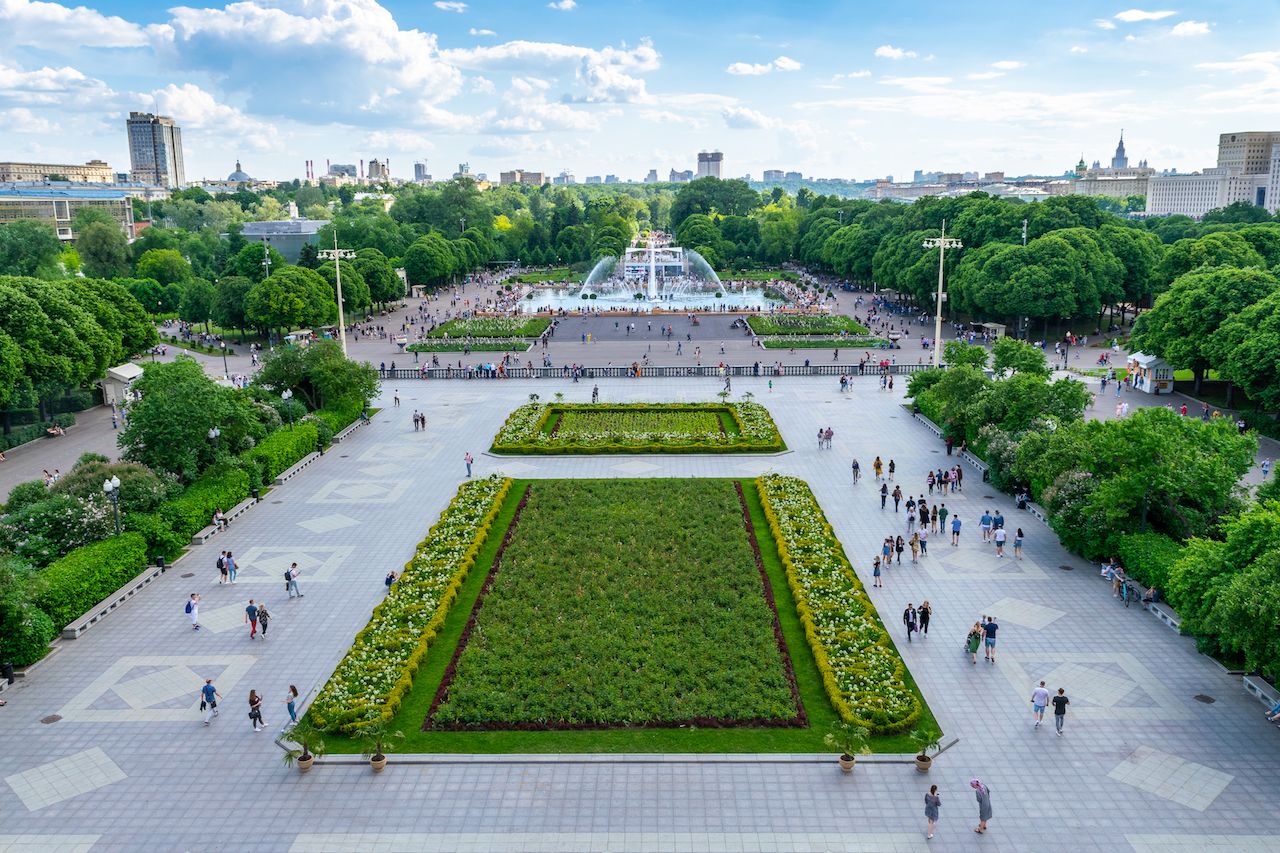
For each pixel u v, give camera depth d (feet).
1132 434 180.65
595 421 313.73
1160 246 530.27
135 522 192.85
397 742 130.62
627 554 194.80
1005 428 248.11
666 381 386.52
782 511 215.51
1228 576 137.08
